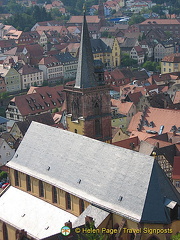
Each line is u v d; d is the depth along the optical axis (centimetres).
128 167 9131
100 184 9425
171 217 8612
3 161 17138
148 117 17425
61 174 10325
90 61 12319
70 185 9962
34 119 18738
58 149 10781
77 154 10288
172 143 15038
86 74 12231
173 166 13538
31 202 10894
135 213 8525
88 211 9275
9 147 17200
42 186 10800
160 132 16688
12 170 11588
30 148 11475
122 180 9081
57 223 9950
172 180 13412
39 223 10225
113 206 8906
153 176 8700
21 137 18150
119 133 16062
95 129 12431
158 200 8569
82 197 9500
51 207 10444
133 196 8731
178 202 8762
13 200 11288
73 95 12344
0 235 11119
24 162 11356
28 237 10019
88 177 9750
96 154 9888
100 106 12375
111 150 9656
